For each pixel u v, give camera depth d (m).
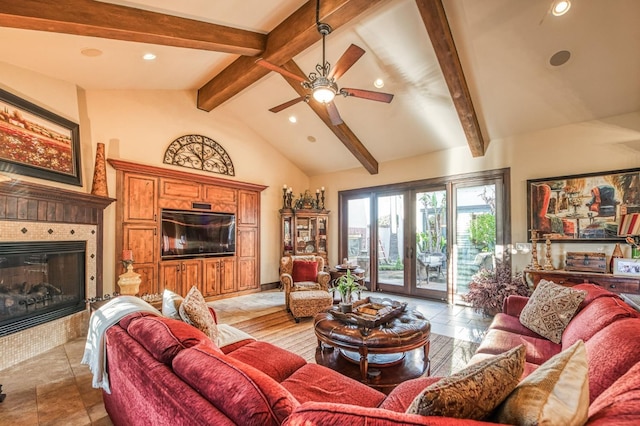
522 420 0.83
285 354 2.12
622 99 3.83
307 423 0.83
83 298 3.82
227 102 5.83
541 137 4.60
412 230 6.02
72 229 3.67
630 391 0.90
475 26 3.33
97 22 2.72
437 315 4.65
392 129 5.43
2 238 2.90
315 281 5.08
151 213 4.88
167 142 5.20
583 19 3.06
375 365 2.56
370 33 3.68
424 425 0.75
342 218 7.13
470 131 4.50
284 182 7.24
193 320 2.08
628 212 3.89
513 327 2.66
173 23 3.15
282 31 3.58
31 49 3.04
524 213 4.71
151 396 1.28
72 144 3.85
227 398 1.00
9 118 3.09
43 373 2.76
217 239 5.77
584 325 2.03
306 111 5.60
